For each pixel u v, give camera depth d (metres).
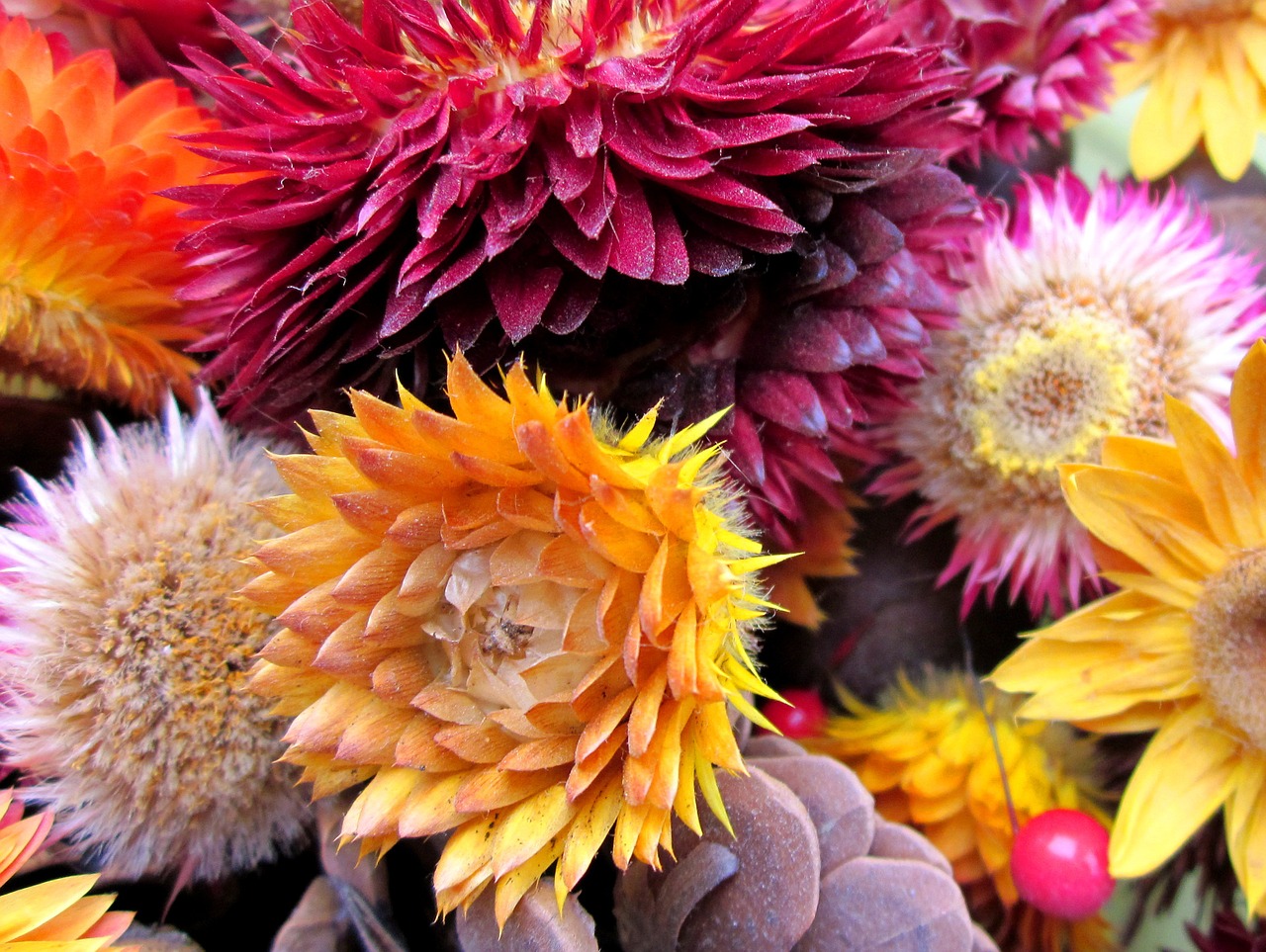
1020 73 0.12
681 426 0.09
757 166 0.08
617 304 0.09
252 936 0.10
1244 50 0.13
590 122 0.08
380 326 0.08
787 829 0.08
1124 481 0.10
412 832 0.08
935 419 0.12
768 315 0.09
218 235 0.08
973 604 0.12
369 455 0.08
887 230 0.09
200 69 0.09
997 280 0.11
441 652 0.09
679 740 0.08
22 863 0.09
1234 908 0.11
